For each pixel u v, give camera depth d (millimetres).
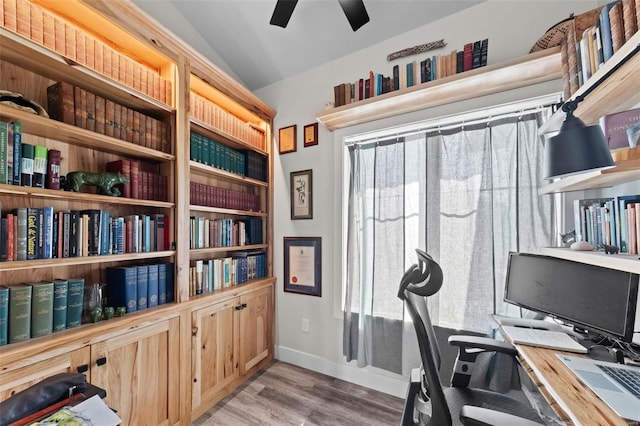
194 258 2084
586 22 1227
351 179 2188
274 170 2629
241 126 2322
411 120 1997
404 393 1964
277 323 2576
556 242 1562
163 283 1647
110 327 1313
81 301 1305
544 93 1608
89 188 1489
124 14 1407
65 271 1393
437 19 1921
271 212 2605
